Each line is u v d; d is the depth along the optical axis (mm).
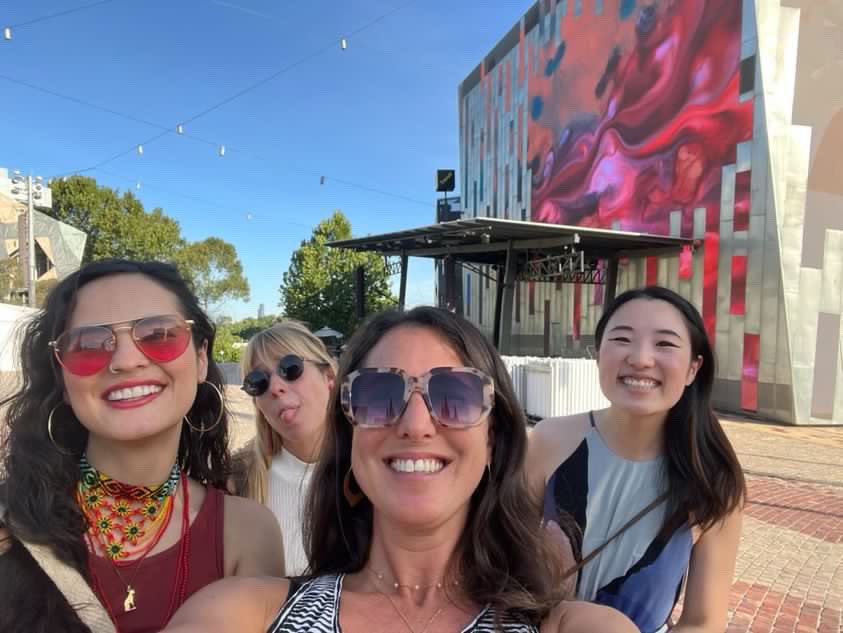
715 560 2010
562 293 22234
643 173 17203
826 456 9773
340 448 1559
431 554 1398
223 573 1586
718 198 14570
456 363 1421
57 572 1329
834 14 13141
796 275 12977
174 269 1680
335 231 34500
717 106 14523
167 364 1475
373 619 1337
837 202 13172
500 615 1325
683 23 15570
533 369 12328
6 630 1303
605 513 2066
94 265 1547
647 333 2014
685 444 2010
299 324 2613
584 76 20250
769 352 13242
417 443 1330
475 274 29781
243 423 9977
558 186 22016
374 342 1463
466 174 34219
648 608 1934
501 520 1448
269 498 2475
